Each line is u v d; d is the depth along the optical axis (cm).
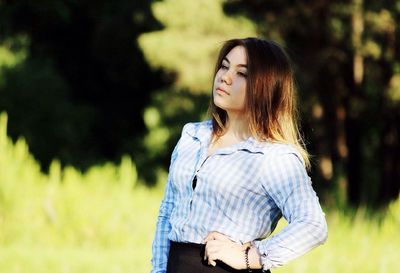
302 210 285
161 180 2103
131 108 2430
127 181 1062
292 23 1920
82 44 2403
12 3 2245
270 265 282
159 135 2184
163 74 2231
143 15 2186
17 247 875
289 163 293
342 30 1892
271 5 1914
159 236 320
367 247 846
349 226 1020
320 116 1989
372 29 1880
